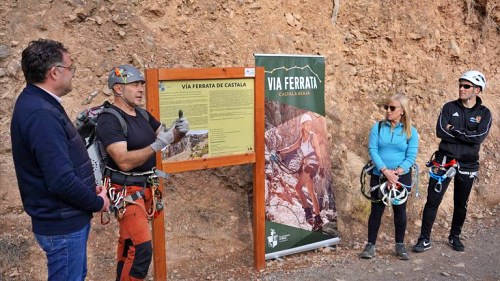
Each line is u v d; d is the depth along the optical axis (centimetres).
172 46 534
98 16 508
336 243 540
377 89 704
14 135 275
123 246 363
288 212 506
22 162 278
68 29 494
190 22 550
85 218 295
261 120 461
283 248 504
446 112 528
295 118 512
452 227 543
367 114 679
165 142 345
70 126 286
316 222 525
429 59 755
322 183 533
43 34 483
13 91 465
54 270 289
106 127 339
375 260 507
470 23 807
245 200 533
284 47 603
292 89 508
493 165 739
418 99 730
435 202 524
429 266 492
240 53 567
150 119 385
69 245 288
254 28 589
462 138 513
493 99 823
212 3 566
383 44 715
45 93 279
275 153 497
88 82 488
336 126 625
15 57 469
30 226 435
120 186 353
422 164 682
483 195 696
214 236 502
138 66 506
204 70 423
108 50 503
